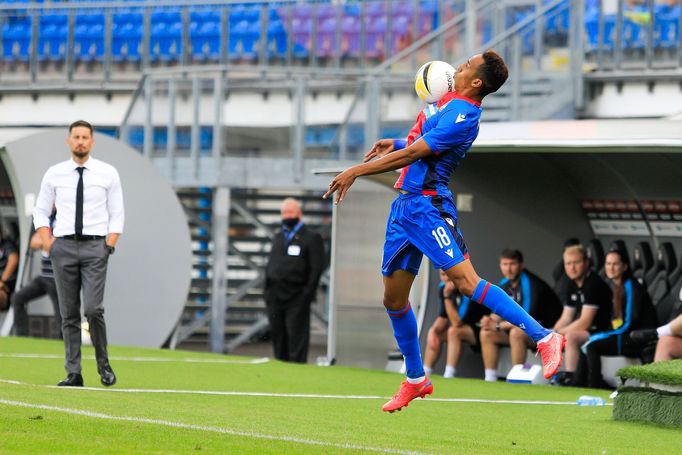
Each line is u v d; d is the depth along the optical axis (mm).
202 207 58500
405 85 51562
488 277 38906
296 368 34750
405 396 18578
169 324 46500
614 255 33625
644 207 37750
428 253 17656
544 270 39500
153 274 46469
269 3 66500
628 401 22328
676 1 50812
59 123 68000
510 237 39156
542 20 50750
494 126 32562
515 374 34062
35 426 16578
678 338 31750
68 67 67875
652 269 37750
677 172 35938
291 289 42438
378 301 40500
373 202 40375
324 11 63562
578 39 50938
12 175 44250
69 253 25688
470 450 16922
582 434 20078
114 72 67438
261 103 55531
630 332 33312
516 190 39125
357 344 40000
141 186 46469
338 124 53719
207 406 22328
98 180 25922
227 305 56969
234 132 55594
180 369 32156
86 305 25688
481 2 56594
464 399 27219
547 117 50562
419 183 17688
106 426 16953
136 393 24500
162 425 17531
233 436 16578
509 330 34781
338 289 39625
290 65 64125
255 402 24031
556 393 29984
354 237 40031
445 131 17469
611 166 37219
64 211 25812
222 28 65188
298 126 54438
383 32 62500
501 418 22797
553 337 17062
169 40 66375
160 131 55250
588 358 33438
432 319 38812
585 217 39688
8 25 68500
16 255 46719
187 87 55156
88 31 67625
